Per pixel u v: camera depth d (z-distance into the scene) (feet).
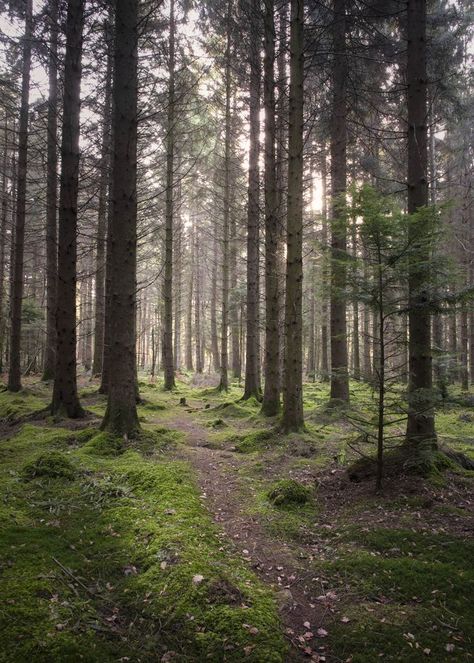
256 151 45.42
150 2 26.48
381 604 11.33
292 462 23.94
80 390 49.78
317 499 18.65
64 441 24.08
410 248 16.16
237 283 83.05
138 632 9.63
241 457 25.25
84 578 11.24
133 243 25.44
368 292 17.22
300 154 28.89
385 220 15.64
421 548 13.53
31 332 81.25
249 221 46.24
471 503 16.33
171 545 12.75
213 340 108.37
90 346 99.55
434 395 16.69
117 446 23.20
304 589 12.16
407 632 10.25
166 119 47.37
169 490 17.11
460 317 72.13
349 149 46.65
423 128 21.52
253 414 39.50
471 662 9.34
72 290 31.91
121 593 10.83
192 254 107.34
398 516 15.62
